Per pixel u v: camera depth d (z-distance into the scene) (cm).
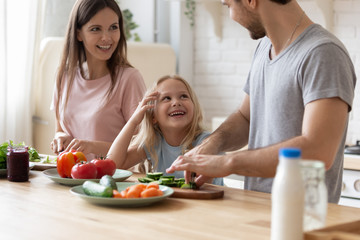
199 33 427
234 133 196
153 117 218
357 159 285
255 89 183
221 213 139
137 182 181
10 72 365
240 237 115
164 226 125
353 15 335
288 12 167
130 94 252
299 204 96
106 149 231
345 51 158
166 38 446
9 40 363
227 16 408
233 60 409
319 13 346
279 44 171
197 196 158
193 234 117
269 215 137
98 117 252
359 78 334
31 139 378
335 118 146
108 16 244
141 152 217
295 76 159
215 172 155
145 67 387
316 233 102
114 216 134
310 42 159
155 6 445
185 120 211
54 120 369
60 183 182
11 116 367
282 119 166
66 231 120
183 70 430
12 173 184
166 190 161
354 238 100
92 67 258
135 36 449
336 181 170
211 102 424
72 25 255
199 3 423
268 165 146
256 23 171
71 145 223
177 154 215
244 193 167
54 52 372
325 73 150
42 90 376
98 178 181
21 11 367
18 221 129
